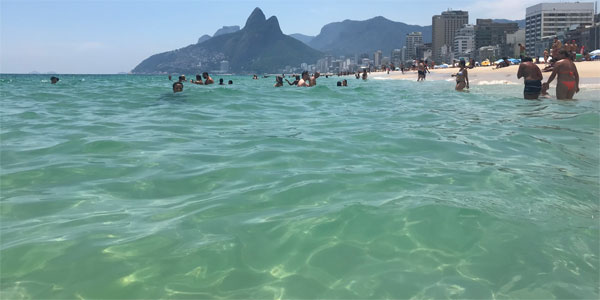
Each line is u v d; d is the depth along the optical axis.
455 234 2.77
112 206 3.36
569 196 3.46
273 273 2.36
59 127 7.35
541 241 2.67
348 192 3.60
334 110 10.02
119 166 4.56
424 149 5.31
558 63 11.34
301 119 8.36
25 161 4.80
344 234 2.80
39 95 15.78
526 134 6.22
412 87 22.53
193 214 3.17
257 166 4.53
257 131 6.85
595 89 14.59
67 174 4.26
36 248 2.62
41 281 2.27
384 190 3.64
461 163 4.59
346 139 6.04
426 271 2.35
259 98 13.55
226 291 2.19
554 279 2.25
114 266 2.42
